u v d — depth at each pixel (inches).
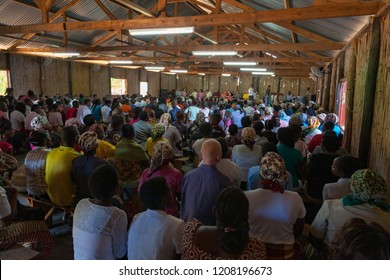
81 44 451.2
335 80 339.9
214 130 181.5
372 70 144.6
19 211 104.0
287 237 67.1
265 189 68.4
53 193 113.3
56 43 421.7
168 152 91.2
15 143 247.9
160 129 156.8
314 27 258.4
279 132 117.4
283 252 66.1
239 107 325.4
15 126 253.9
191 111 325.1
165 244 60.5
